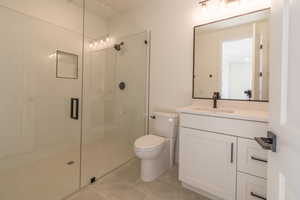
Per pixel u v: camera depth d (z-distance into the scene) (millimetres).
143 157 1780
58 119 2365
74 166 2090
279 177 610
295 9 500
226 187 1421
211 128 1495
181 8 2213
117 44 2840
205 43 2025
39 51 2162
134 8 2672
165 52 2387
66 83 2441
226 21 1873
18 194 1543
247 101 1760
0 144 1862
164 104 2424
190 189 1701
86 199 1528
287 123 543
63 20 2381
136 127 2664
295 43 498
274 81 666
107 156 2404
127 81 2787
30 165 2076
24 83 2041
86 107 2658
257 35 1695
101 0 2467
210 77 2002
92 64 2730
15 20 1931
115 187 1728
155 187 1736
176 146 2238
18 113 1997
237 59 1819
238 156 1352
